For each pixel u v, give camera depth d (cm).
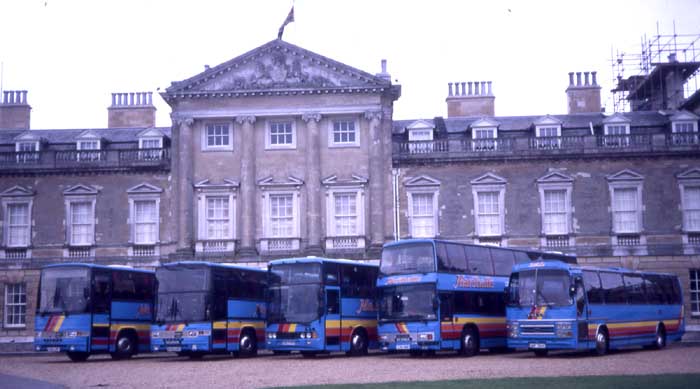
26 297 5694
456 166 5659
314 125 5572
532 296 3706
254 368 3344
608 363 3225
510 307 3762
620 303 3997
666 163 5572
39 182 5822
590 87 6247
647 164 5588
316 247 5450
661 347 4359
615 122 5684
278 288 4084
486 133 5741
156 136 5862
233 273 4231
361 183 5553
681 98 6606
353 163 5603
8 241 5788
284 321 4012
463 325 3862
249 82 5594
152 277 4606
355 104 5572
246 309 4266
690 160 5562
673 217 5522
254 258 5422
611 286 3959
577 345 3588
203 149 5644
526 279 3750
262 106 5603
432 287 3775
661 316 4391
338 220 5581
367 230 5522
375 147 5553
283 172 5609
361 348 4162
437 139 5709
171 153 5672
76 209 5800
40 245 5750
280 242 5497
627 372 2803
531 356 3809
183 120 5612
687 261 5450
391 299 3878
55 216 5775
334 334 4003
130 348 4375
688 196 5547
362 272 4269
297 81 5581
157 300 4116
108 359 4366
